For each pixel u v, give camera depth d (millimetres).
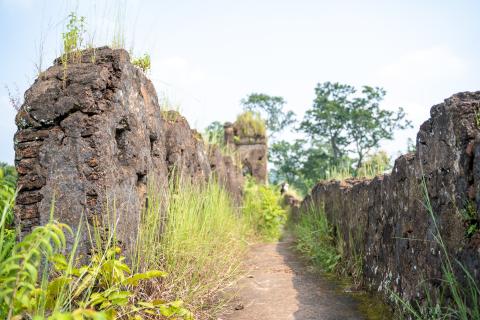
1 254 2229
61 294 2572
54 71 3789
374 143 40281
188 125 7496
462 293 2688
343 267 6223
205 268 4809
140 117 4406
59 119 3584
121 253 3615
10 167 6582
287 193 22609
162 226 4734
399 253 3982
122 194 3758
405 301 3664
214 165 9961
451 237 2883
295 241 10047
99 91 3652
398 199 4105
